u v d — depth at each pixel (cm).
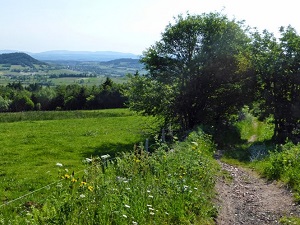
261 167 1695
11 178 1881
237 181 1464
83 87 10675
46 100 10719
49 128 4219
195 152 1416
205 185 1207
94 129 4181
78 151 2795
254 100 3169
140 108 3519
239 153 2256
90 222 691
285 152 1609
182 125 3556
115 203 772
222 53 3284
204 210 959
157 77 3522
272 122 3131
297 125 2956
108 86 10431
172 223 818
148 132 3759
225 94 3412
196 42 3441
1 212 1168
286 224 942
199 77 3428
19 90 13262
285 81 2903
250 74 3092
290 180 1322
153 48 3584
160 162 1163
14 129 4047
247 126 4100
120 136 3666
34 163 2294
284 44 2909
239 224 953
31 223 714
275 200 1170
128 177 966
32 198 1393
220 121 3500
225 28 3388
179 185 987
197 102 3484
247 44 3381
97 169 920
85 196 734
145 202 834
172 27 3466
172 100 3406
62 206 695
